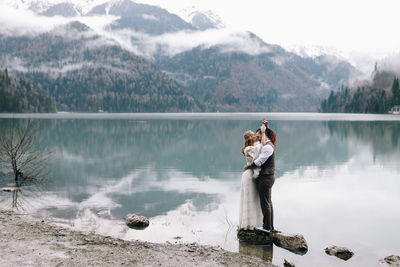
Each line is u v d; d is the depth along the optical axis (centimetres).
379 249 702
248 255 650
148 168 1789
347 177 1507
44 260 552
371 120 9831
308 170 1705
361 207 1006
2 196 1109
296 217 908
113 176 1533
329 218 900
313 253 680
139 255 601
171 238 746
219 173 1634
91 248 624
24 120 7556
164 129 5484
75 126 6072
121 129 5409
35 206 993
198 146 2953
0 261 543
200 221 873
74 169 1716
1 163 1703
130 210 968
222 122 8469
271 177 734
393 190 1236
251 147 749
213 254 633
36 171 1606
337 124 7275
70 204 1025
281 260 645
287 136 4019
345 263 636
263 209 741
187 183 1381
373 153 2447
